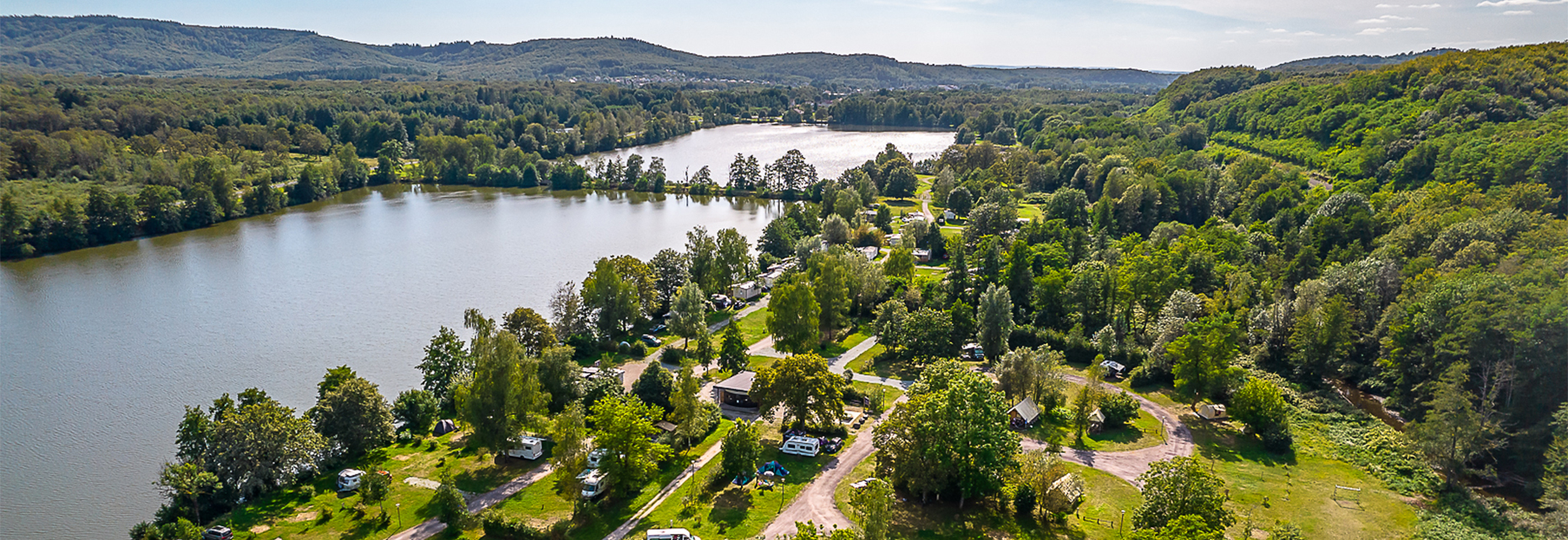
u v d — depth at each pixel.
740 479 93.56
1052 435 105.69
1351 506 89.50
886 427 91.00
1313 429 111.81
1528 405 102.25
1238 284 151.00
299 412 122.50
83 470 105.12
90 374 137.38
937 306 156.62
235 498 89.56
